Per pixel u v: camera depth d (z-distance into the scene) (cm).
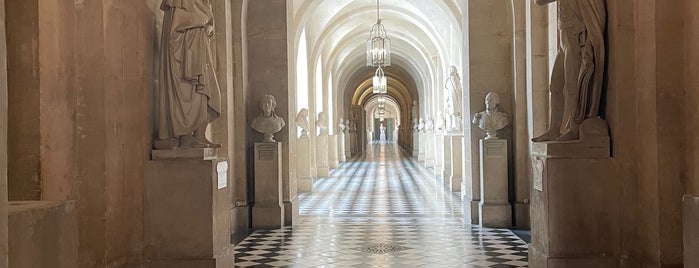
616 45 624
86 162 629
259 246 956
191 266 675
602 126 643
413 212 1348
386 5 2103
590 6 645
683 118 568
